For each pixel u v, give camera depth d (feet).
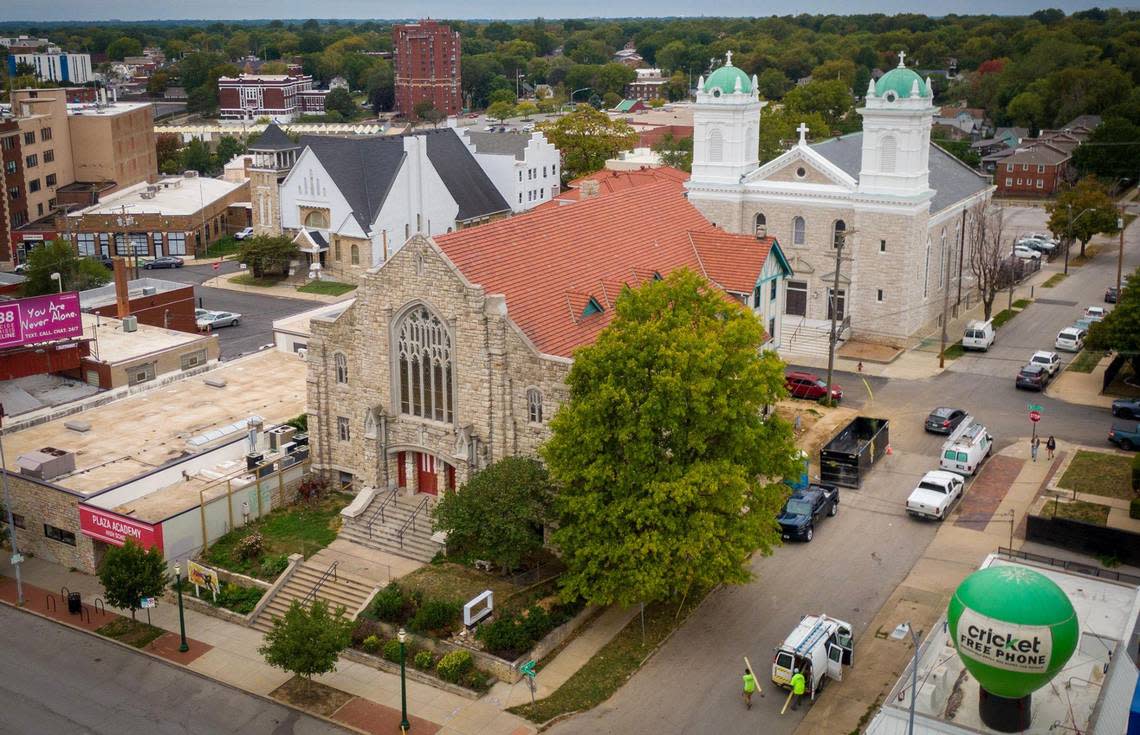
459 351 186.70
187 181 533.96
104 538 185.37
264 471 201.98
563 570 177.88
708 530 155.12
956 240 331.36
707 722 144.05
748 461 166.09
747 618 168.76
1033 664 112.78
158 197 495.82
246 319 364.17
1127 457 223.92
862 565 183.93
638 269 219.41
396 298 191.11
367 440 199.31
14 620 175.94
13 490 197.77
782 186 309.01
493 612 166.09
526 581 175.01
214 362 268.82
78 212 465.47
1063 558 184.75
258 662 162.91
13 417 225.97
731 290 232.94
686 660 158.30
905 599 172.45
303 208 422.00
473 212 454.40
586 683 153.38
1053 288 371.76
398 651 158.61
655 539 154.10
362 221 404.36
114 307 295.69
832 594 174.91
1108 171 541.34
